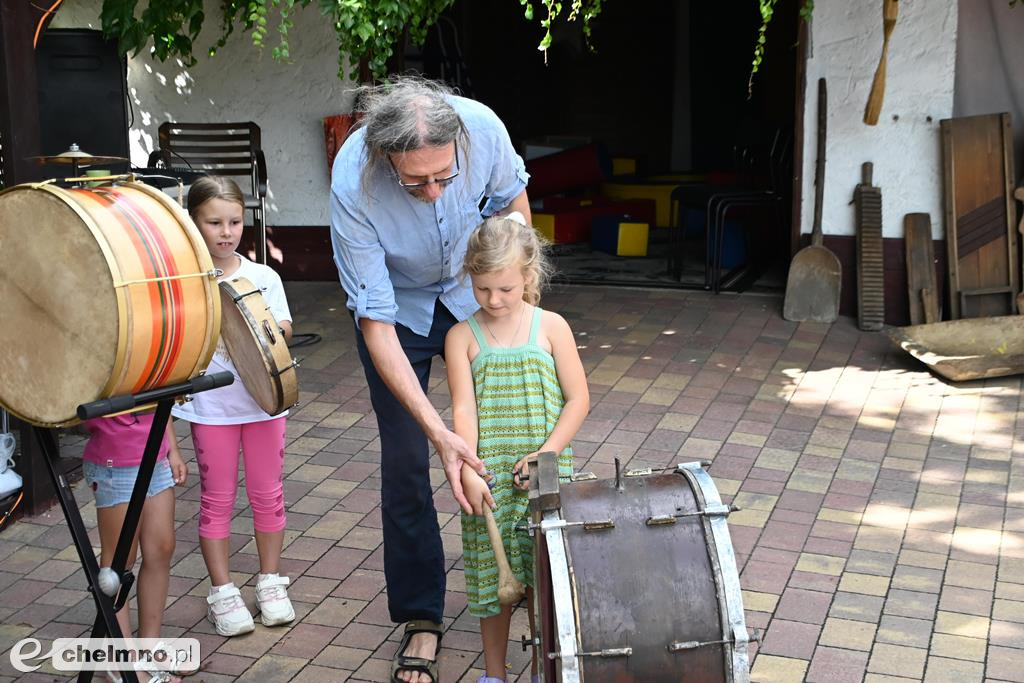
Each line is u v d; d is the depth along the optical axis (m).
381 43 5.54
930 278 6.70
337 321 7.17
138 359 2.36
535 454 2.72
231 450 3.57
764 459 4.97
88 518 4.54
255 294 3.26
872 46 6.61
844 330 6.76
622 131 11.45
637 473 2.68
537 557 2.52
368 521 4.49
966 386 5.79
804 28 6.73
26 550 4.29
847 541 4.19
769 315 7.07
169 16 6.40
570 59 11.39
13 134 4.38
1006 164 6.51
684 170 11.41
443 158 2.69
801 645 3.52
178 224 2.48
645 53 11.23
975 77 6.57
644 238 8.80
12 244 2.42
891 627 3.60
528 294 3.07
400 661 3.38
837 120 6.77
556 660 2.36
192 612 3.83
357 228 2.99
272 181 8.01
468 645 3.59
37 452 4.50
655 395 5.77
